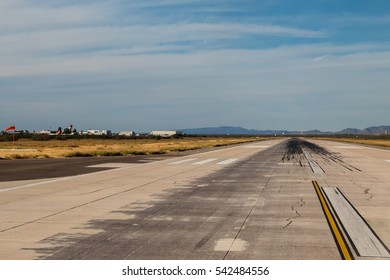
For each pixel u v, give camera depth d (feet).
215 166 112.27
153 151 190.29
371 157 152.25
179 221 42.32
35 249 32.22
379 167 107.86
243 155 167.02
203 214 46.01
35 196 59.41
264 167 108.37
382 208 49.49
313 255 30.50
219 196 59.21
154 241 34.37
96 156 169.48
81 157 161.79
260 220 42.75
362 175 87.71
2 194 61.41
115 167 110.52
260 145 307.17
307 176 85.76
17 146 331.36
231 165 115.34
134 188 67.97
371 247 32.58
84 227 39.60
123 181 78.07
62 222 41.88
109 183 74.95
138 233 37.11
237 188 67.72
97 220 42.86
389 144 337.11
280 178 82.23
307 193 61.82
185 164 119.85
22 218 43.88
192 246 32.81
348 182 75.51
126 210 48.47
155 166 113.19
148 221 42.29
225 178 82.53
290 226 39.88
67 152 177.27
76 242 34.14
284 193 61.93
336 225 40.32
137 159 145.18
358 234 36.70
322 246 32.78
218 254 30.76
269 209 48.98
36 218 43.88
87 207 50.44
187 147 250.16
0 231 37.93
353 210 48.26
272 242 33.96
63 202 54.19
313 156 158.71
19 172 96.53
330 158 146.41
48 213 46.60
